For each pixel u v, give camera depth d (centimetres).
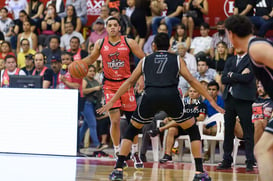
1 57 1791
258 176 1088
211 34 1931
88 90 1548
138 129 941
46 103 1354
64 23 1952
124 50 1091
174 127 1348
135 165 1159
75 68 1063
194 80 888
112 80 1106
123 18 1809
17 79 1420
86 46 1914
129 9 1933
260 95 1338
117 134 1128
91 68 1570
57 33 1984
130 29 1803
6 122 1376
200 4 1847
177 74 894
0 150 1375
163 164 1308
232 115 1219
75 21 1942
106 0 1956
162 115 1391
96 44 1105
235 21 620
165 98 882
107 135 1577
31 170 1052
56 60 1589
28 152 1361
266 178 579
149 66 902
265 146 592
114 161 1299
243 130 1211
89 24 2067
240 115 1204
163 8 1859
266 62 571
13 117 1373
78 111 1344
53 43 1778
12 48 2002
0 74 1658
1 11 2048
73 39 1717
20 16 2019
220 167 1219
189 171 1142
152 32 1872
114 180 933
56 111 1348
